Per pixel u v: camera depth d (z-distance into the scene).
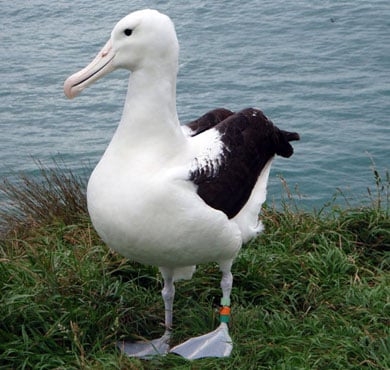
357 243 3.16
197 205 2.38
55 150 5.21
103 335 2.59
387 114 5.64
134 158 2.41
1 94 6.27
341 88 6.14
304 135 5.34
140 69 2.42
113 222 2.40
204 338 2.58
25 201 3.43
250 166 2.58
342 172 4.77
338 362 2.45
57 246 3.02
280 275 2.93
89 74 2.45
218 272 2.93
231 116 2.63
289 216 3.28
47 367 2.48
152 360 2.52
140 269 2.91
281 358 2.48
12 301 2.59
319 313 2.72
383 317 2.68
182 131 2.55
